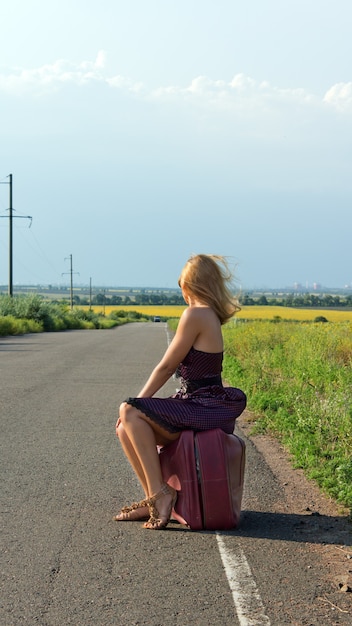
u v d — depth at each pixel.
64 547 4.92
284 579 4.39
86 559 4.69
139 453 5.40
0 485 6.57
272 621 3.82
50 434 9.10
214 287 5.66
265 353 16.47
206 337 5.55
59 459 7.68
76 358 21.94
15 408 11.30
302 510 5.93
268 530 5.36
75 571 4.47
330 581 4.38
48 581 4.30
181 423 5.43
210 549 4.92
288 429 9.12
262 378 13.43
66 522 5.49
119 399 12.45
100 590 4.18
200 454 5.33
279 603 4.05
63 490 6.41
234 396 5.60
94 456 7.83
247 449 8.45
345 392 10.02
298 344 17.02
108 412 10.98
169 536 5.20
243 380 13.63
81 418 10.38
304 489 6.62
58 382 15.02
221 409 5.51
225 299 5.70
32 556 4.73
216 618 3.83
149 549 4.90
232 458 5.42
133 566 4.57
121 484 6.64
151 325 78.94
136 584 4.28
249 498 6.30
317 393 11.16
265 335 20.97
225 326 32.41
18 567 4.53
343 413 8.77
